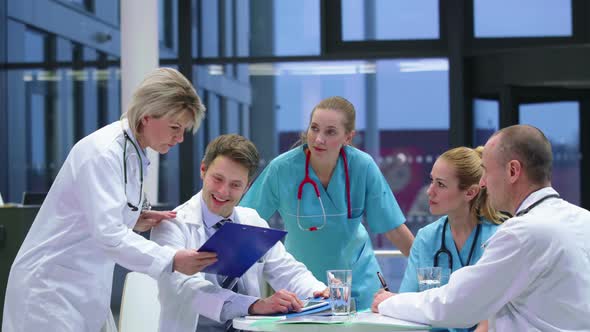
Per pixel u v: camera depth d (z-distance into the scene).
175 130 2.33
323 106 3.05
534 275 2.05
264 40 6.92
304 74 6.90
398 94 6.80
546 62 6.38
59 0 7.23
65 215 2.31
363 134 6.85
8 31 7.29
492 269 2.10
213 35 6.96
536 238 2.05
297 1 6.86
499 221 2.64
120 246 2.23
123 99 5.92
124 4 5.89
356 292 3.27
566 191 6.69
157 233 2.48
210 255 2.22
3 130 7.30
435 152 6.75
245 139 2.51
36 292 2.28
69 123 7.27
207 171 2.50
